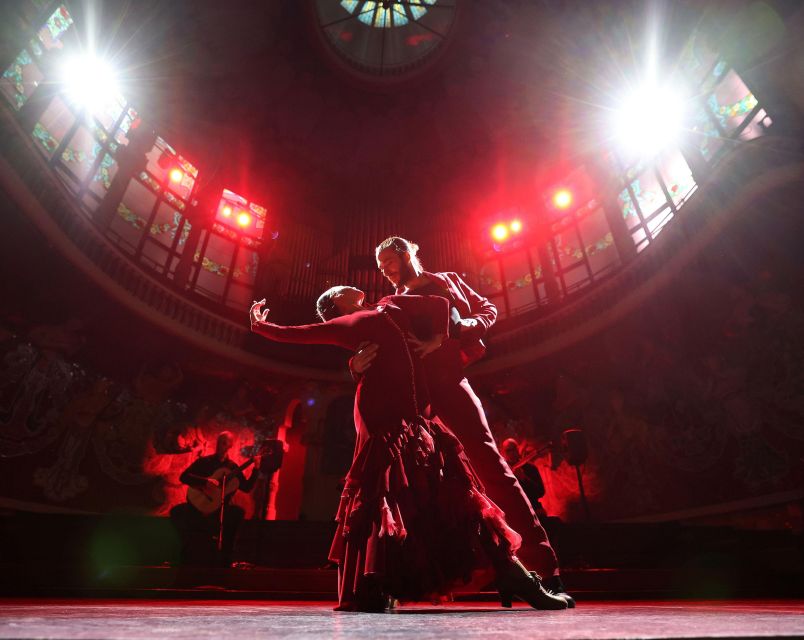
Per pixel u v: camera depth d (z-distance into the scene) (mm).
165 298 12328
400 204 18047
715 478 10062
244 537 6707
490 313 1643
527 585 1105
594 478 12406
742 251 9609
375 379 1283
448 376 1403
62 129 10609
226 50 14133
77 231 10227
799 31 8250
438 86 16188
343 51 15742
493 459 1329
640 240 12516
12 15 9312
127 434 11586
